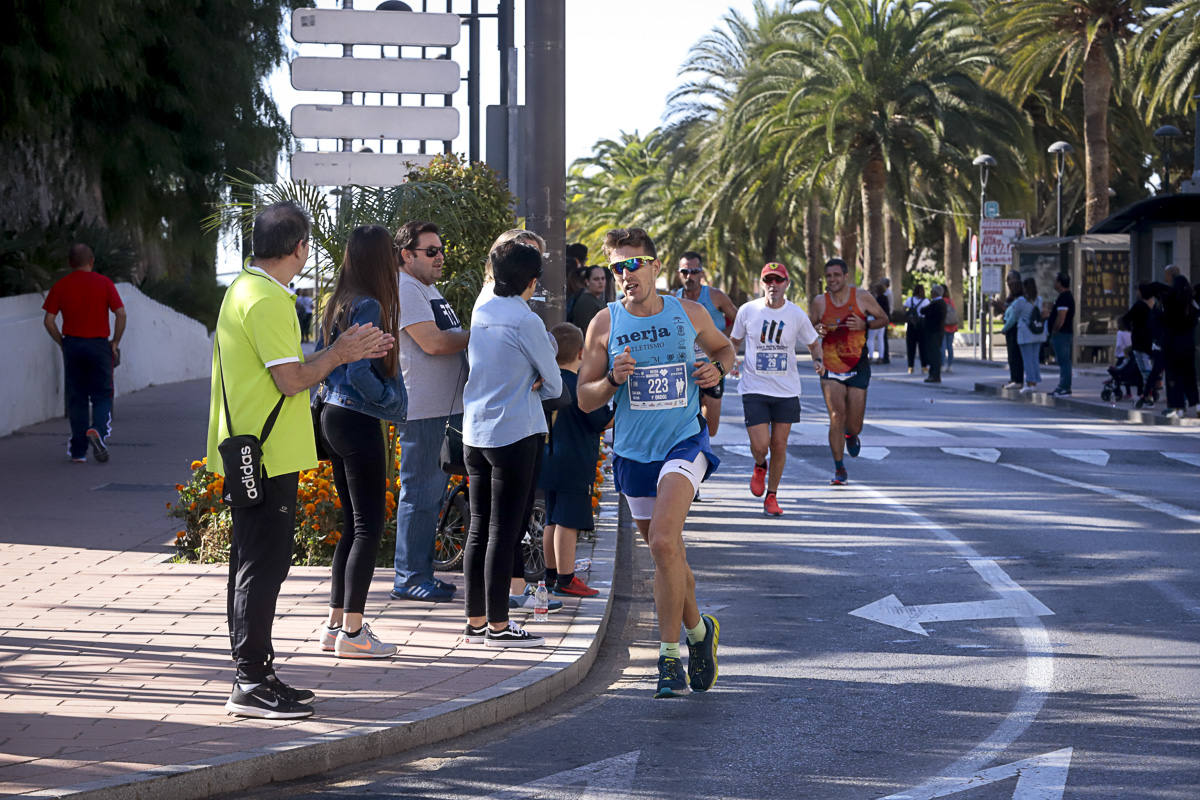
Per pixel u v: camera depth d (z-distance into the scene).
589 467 13.20
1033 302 40.75
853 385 22.28
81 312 22.48
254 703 9.04
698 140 81.88
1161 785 8.22
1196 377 32.97
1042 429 31.20
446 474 12.88
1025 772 8.48
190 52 35.62
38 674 10.09
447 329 12.41
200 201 38.12
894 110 65.06
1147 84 61.88
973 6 75.69
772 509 19.39
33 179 38.00
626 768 8.62
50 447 24.67
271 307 8.98
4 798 7.31
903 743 9.16
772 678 10.98
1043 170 77.12
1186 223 42.38
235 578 9.16
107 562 14.50
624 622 13.27
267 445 9.02
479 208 16.47
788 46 66.38
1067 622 12.84
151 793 7.70
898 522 18.69
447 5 23.44
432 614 12.27
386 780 8.38
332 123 19.34
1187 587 14.32
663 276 100.06
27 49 26.94
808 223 87.62
